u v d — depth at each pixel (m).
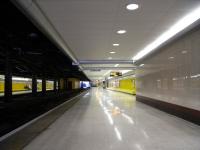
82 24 7.61
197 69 7.50
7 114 10.17
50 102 17.69
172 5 5.97
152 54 13.20
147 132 6.79
